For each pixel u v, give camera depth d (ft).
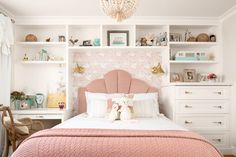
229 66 11.97
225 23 12.39
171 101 11.80
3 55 10.96
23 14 12.11
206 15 12.42
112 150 5.18
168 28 12.68
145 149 5.20
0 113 9.75
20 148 5.40
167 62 12.64
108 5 6.73
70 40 12.93
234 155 11.39
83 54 13.71
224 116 11.70
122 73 13.37
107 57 13.70
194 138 5.72
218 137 11.66
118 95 12.10
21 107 12.38
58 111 11.61
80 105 13.00
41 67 13.51
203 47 13.85
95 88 13.12
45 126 13.15
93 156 5.10
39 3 10.51
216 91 11.71
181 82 12.35
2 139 9.37
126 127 8.07
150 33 13.71
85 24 12.69
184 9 11.43
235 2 10.50
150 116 11.10
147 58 13.75
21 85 13.34
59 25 12.83
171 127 8.09
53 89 13.47
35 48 13.53
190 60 12.83
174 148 5.25
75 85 13.61
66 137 5.71
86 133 5.92
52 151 5.19
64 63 13.06
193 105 11.62
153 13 12.03
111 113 9.89
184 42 12.69
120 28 13.46
